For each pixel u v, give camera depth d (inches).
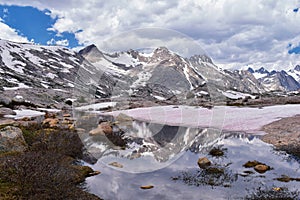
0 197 175.8
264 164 284.5
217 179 243.9
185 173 256.1
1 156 255.8
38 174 205.5
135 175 251.1
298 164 287.3
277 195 206.2
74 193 202.8
